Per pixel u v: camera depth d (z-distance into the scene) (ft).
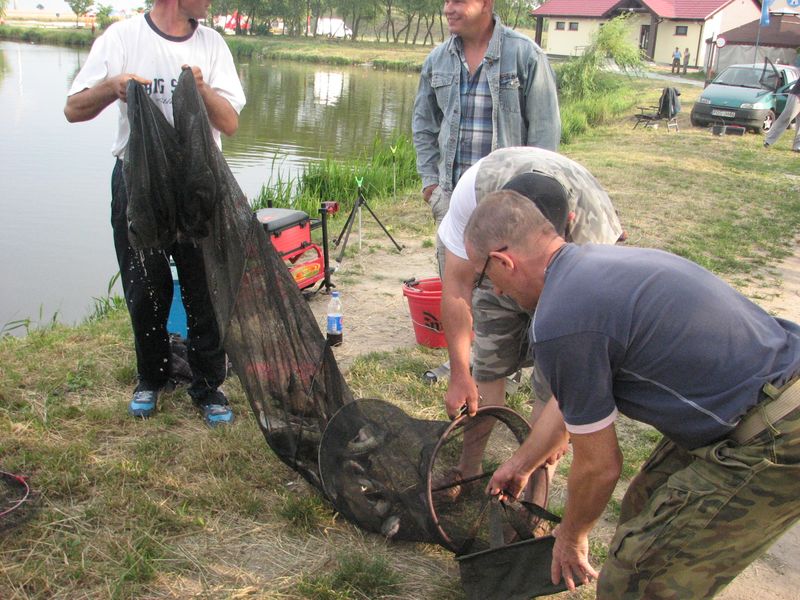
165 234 11.71
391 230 28.22
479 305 10.77
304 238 19.47
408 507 10.14
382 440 10.53
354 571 9.77
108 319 18.71
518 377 15.75
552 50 182.70
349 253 24.66
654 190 37.73
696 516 7.13
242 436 12.73
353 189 37.29
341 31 290.76
